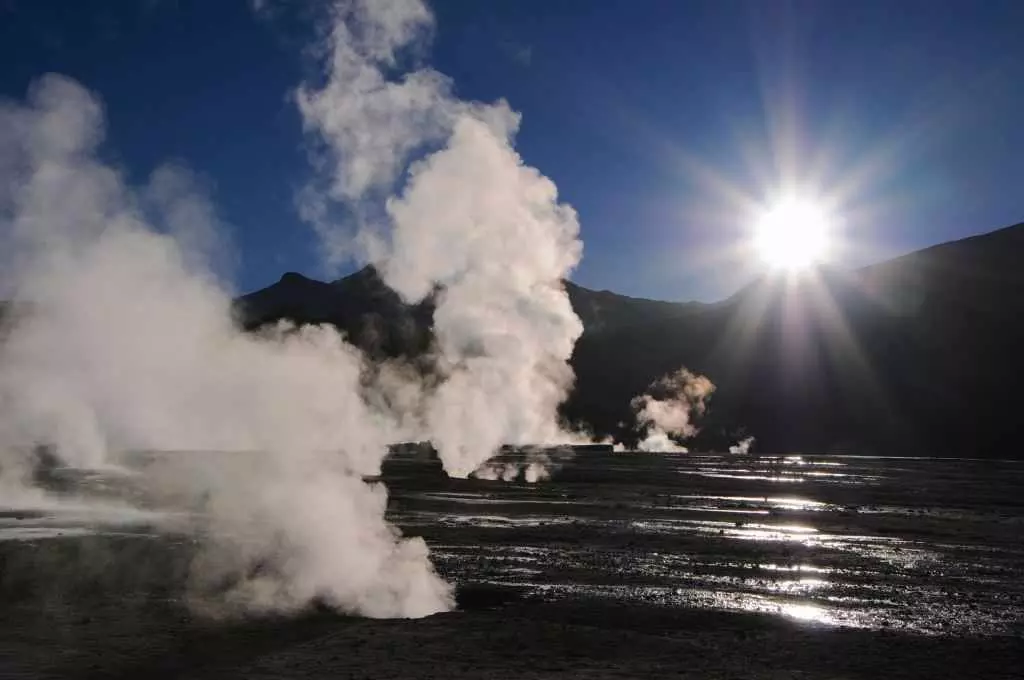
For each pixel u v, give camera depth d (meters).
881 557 25.47
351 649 13.98
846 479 63.66
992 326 153.12
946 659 14.38
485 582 20.41
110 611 16.66
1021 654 14.84
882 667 13.77
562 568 22.48
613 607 17.95
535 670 12.93
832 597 19.52
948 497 48.03
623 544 27.06
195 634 14.91
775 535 30.14
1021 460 109.06
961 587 21.05
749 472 71.38
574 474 65.06
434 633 15.22
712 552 25.77
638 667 13.34
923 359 148.38
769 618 17.28
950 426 128.75
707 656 14.15
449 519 33.19
